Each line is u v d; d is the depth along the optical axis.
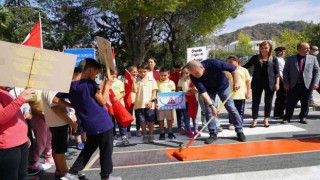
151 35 24.31
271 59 7.33
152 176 4.56
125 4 18.17
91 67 4.04
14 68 2.93
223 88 6.30
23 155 3.20
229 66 6.03
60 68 3.18
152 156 5.59
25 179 3.27
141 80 6.84
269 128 7.41
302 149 5.57
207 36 29.03
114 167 5.05
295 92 7.73
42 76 3.09
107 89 4.20
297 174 4.29
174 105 6.73
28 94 2.94
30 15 12.51
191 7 22.39
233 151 5.64
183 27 25.34
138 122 7.26
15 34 11.38
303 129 7.18
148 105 6.62
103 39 4.14
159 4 18.11
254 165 4.82
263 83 7.42
